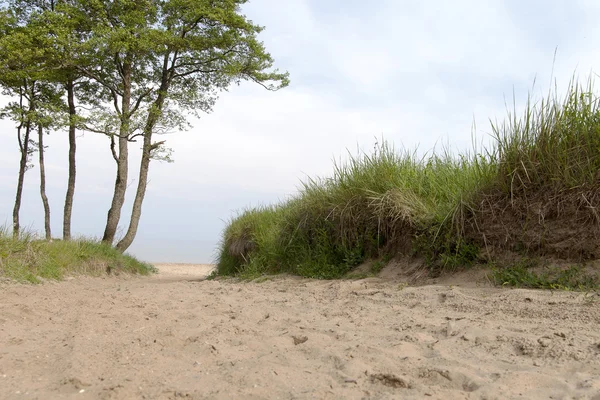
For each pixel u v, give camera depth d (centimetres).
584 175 445
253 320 361
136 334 298
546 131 482
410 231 601
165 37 1447
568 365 216
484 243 508
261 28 1644
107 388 192
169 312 389
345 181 725
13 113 1505
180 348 268
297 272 751
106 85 1528
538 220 467
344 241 689
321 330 313
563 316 310
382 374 200
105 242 1239
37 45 1383
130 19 1423
